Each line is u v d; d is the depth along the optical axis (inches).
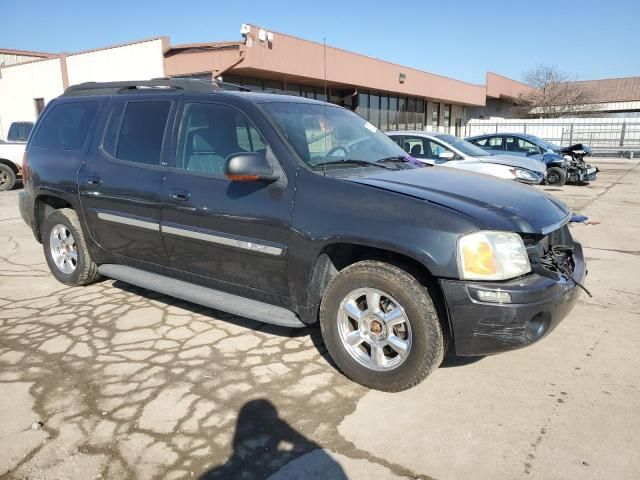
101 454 105.1
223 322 171.9
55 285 210.7
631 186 597.3
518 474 99.6
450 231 114.9
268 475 99.1
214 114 156.2
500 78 1497.3
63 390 129.3
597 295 201.8
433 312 118.6
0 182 529.7
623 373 138.7
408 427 114.3
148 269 177.2
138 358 146.3
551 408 121.9
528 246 122.5
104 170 178.9
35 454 105.1
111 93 191.0
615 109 1829.5
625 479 98.0
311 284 134.8
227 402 123.8
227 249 147.4
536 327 117.6
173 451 106.0
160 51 671.8
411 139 411.2
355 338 130.8
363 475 99.3
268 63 618.2
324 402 124.2
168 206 158.4
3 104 925.8
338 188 129.4
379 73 860.0
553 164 586.9
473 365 142.8
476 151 418.6
